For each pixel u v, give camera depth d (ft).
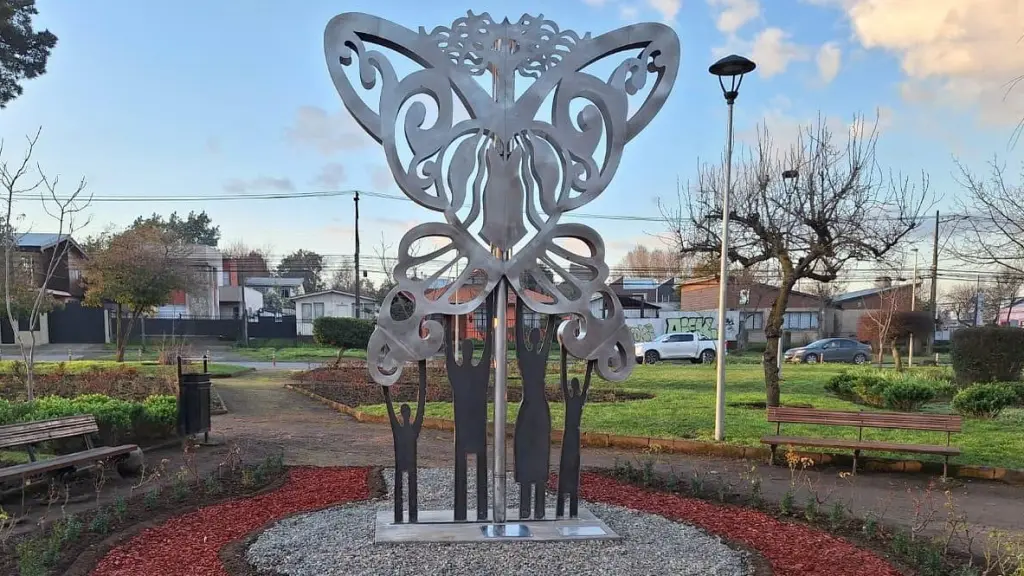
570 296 19.54
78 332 118.93
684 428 34.14
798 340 132.57
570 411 17.51
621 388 55.21
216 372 67.21
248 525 17.60
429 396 49.49
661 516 18.78
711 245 43.52
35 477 22.16
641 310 135.64
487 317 17.53
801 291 138.82
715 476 25.59
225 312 162.71
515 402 46.57
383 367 16.40
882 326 85.61
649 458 27.27
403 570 14.23
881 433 33.22
